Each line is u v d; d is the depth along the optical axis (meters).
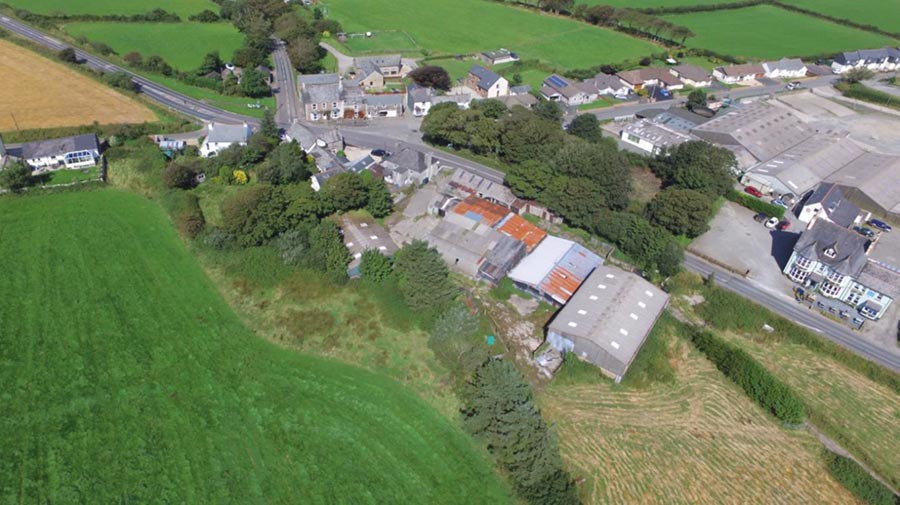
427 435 63.16
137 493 54.72
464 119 119.44
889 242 99.38
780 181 111.31
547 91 155.00
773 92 170.12
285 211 89.38
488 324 77.62
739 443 64.94
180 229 91.06
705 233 99.44
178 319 75.12
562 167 101.75
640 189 111.94
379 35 192.75
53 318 73.00
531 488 57.75
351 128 132.38
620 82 161.12
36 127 115.38
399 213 99.19
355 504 55.75
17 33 157.00
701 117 141.75
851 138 141.38
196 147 114.25
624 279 80.75
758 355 76.25
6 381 64.19
